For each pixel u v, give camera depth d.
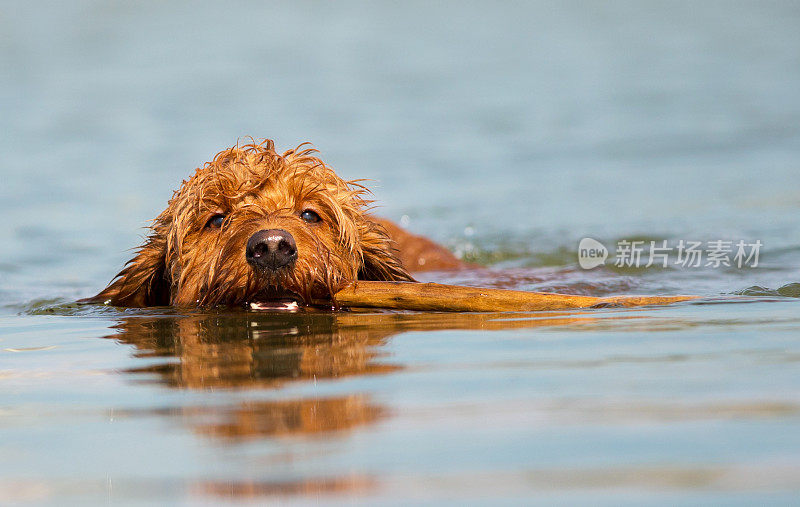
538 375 14.72
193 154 62.91
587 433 11.54
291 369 15.77
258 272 20.66
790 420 11.73
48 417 13.55
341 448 11.34
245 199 22.55
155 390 14.80
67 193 53.53
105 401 14.27
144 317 22.31
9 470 11.27
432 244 34.62
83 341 19.77
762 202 45.31
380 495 9.84
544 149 64.44
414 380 14.64
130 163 61.03
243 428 12.36
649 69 96.75
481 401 13.21
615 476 10.06
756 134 65.56
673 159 59.47
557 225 42.66
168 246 23.28
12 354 18.67
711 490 9.55
